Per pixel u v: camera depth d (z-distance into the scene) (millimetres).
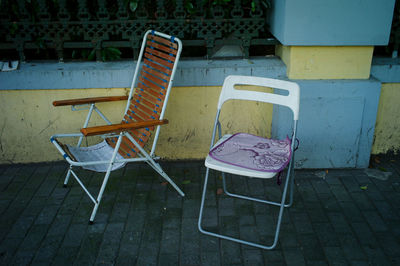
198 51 4105
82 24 3588
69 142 3848
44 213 3137
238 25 3689
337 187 3469
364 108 3521
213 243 2822
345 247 2764
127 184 3535
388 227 2961
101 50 3729
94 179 3609
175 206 3232
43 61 3795
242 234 2910
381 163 3846
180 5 3541
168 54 3430
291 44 3316
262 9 3887
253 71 3582
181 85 3588
